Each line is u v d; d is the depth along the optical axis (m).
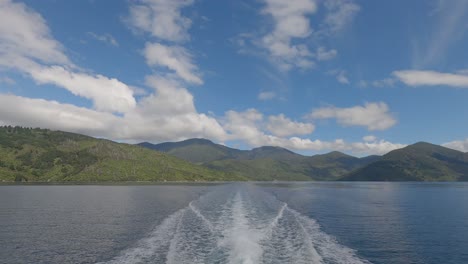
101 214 66.81
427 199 118.31
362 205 91.06
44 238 42.91
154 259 31.22
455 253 36.12
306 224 52.50
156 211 71.25
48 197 117.56
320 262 30.06
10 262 32.56
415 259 33.88
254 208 72.88
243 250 32.53
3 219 60.56
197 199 102.00
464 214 70.12
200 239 38.69
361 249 37.34
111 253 34.69
